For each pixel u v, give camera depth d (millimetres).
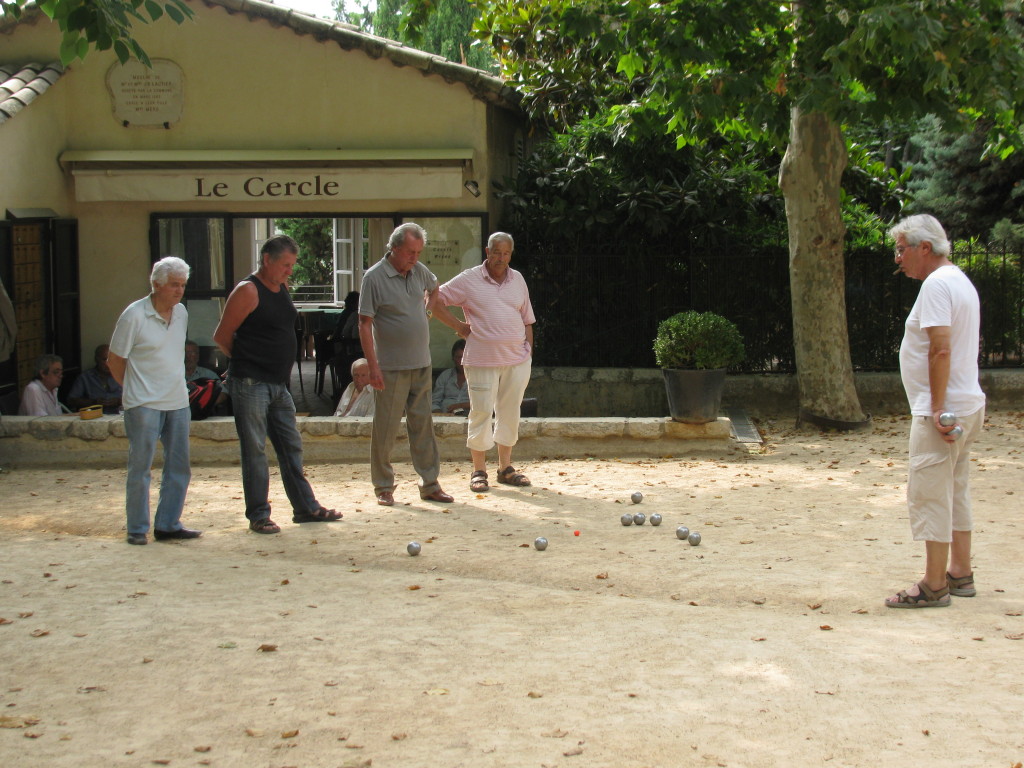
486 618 5570
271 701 4395
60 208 13484
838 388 12148
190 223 13727
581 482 9430
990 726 4027
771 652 4926
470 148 13367
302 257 28000
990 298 13781
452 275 13609
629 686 4516
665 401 13867
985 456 10125
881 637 5141
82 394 12727
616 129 13266
